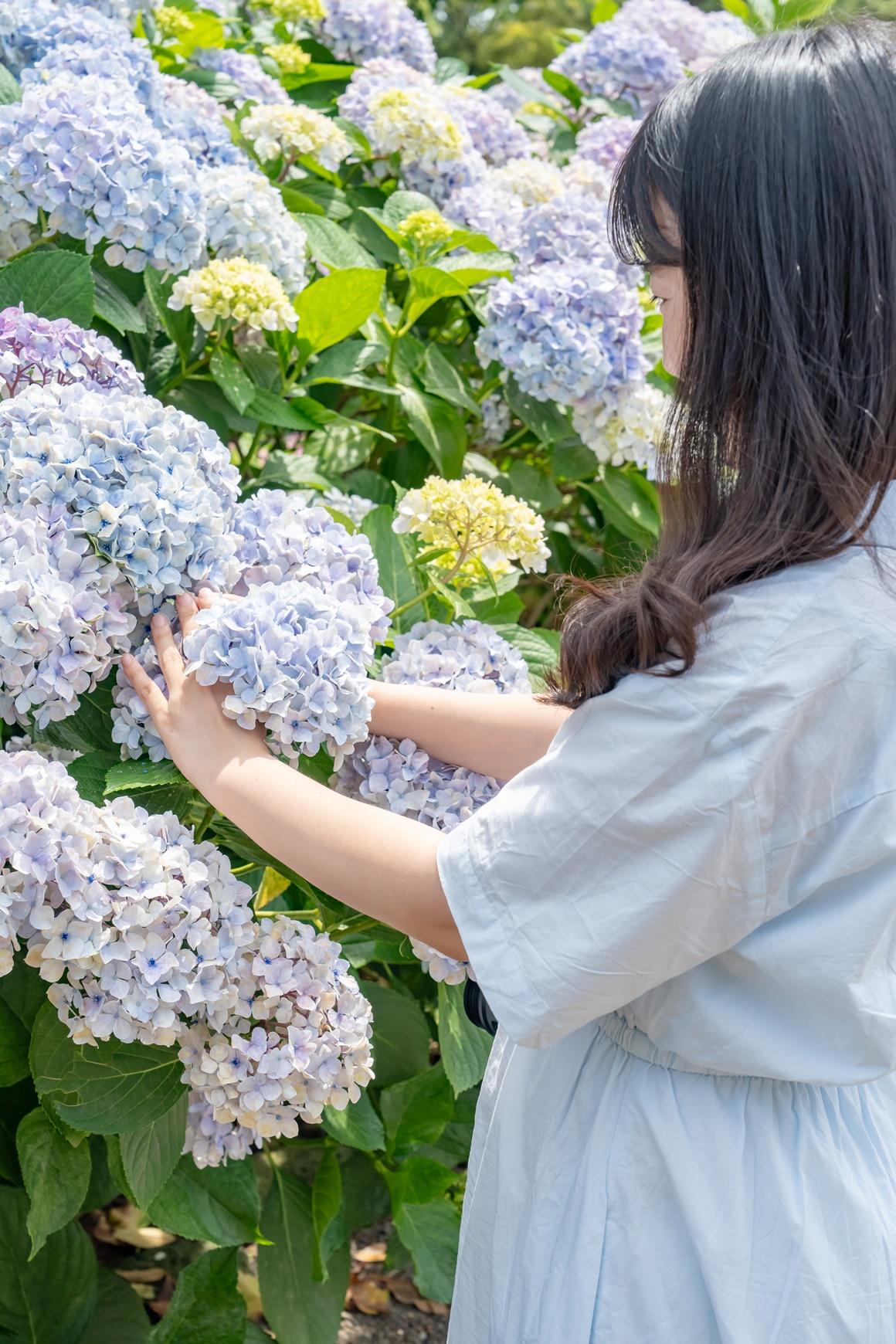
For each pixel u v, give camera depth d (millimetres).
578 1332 1038
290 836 1100
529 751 1352
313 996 1313
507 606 2061
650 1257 1025
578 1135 1099
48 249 1976
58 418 1312
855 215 860
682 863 909
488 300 2336
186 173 1858
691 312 933
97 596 1238
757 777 882
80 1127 1336
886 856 923
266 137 2436
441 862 1017
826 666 878
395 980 2129
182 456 1326
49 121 1748
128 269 1963
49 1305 1722
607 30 3270
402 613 1813
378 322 2400
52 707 1242
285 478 2119
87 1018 1220
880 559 889
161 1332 1606
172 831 1257
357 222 2588
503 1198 1146
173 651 1245
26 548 1219
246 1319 1675
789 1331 984
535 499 2443
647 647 925
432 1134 1952
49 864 1136
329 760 1421
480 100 3047
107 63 2014
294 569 1398
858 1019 965
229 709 1166
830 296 868
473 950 988
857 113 863
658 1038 1045
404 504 1703
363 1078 1368
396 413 2443
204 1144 1446
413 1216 1938
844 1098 1071
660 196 952
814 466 875
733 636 895
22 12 2078
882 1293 1027
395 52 3123
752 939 955
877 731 900
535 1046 984
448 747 1377
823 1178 1023
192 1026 1329
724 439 934
